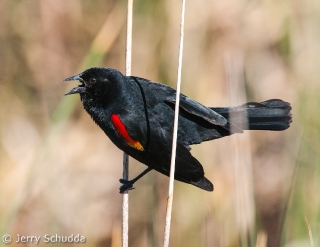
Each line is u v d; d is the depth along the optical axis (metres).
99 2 14.01
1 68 14.11
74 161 13.23
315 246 9.22
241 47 13.29
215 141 12.84
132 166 13.09
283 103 8.88
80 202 12.85
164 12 12.97
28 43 14.11
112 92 8.57
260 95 13.33
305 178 10.62
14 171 13.05
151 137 8.46
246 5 13.38
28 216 12.34
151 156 8.57
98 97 8.65
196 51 13.01
